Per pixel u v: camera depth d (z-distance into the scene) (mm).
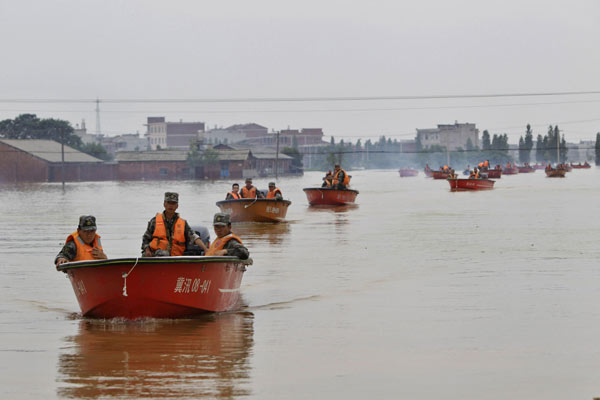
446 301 16266
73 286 14594
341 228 33906
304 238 29516
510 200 56312
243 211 36625
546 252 24281
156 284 13984
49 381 10609
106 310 14281
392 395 10016
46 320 14641
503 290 17484
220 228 15781
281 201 37094
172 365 11391
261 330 13703
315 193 49844
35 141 132375
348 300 16516
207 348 12414
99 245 15102
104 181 132000
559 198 58531
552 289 17516
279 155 165500
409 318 14625
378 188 85250
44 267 22094
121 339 13031
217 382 10562
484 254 23984
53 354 12047
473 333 13328
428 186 92000
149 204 56969
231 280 15406
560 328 13617
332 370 11141
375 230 32719
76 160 128125
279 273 20391
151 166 137625
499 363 11438
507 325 13906
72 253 14828
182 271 14086
